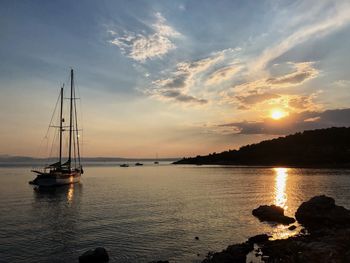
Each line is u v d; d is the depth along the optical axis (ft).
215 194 236.63
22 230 119.96
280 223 134.00
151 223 132.98
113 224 130.62
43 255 92.12
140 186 303.07
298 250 85.56
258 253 91.20
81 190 264.52
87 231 118.93
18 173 540.52
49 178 262.06
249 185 305.94
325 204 136.67
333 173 474.08
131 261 87.56
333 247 79.20
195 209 168.45
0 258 89.25
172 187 293.02
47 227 124.98
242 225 130.72
